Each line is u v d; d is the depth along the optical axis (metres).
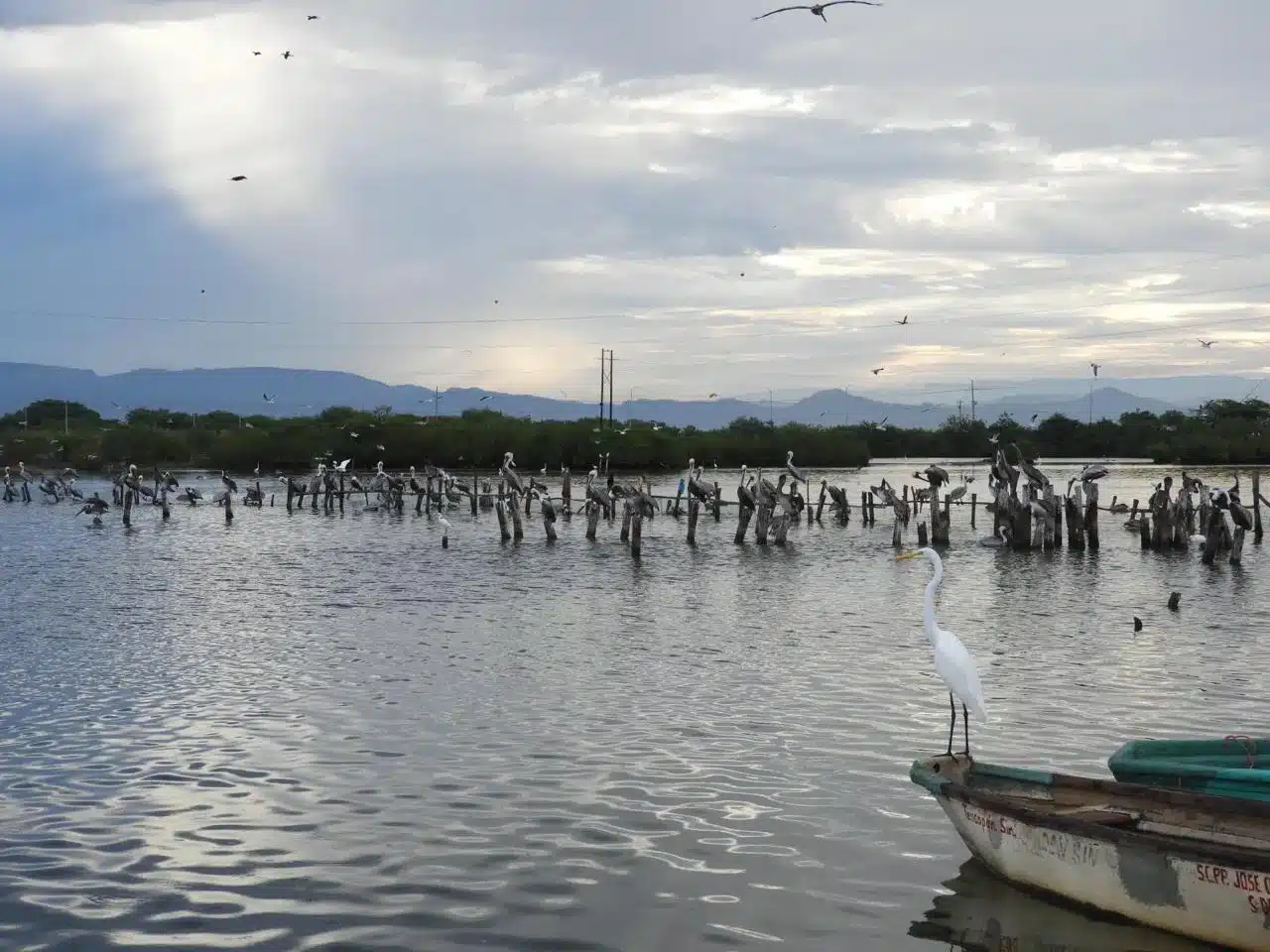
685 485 95.88
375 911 13.98
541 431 148.50
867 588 44.16
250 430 142.88
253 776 18.91
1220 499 53.84
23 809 17.39
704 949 13.05
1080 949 13.02
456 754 20.16
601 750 20.34
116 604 39.38
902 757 19.89
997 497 61.41
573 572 49.66
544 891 14.52
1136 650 30.23
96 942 13.25
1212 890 12.61
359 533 70.44
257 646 30.92
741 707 23.47
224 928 13.57
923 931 13.45
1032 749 20.41
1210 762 16.02
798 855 15.59
